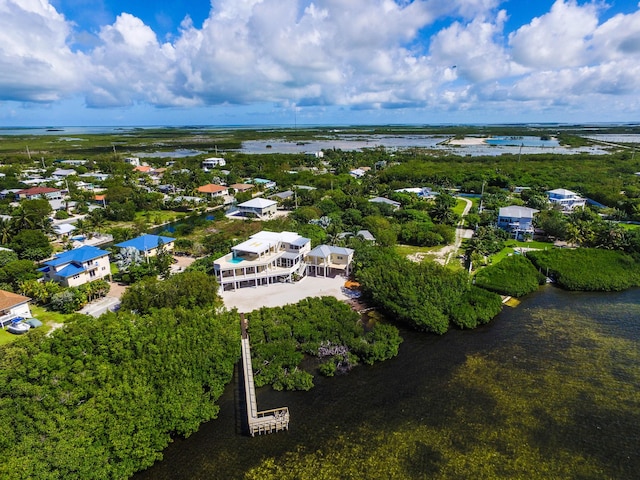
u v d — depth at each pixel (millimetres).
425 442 40125
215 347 47219
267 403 45469
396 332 56938
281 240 78000
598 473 36688
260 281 73562
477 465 37469
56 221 107062
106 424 36281
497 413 43969
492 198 135750
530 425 42281
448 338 58875
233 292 70125
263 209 122312
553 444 39812
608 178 160625
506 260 79750
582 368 51688
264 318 57625
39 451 32531
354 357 52594
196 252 87812
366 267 74688
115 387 39125
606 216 116938
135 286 59188
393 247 92000
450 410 44438
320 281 75125
